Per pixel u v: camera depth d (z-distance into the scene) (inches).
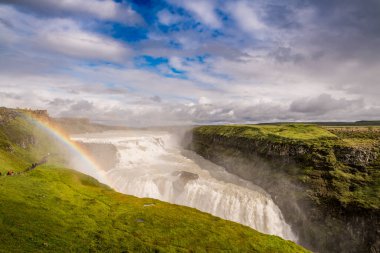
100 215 2086.6
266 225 3398.1
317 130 5708.7
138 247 1680.6
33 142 5359.3
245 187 4074.8
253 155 5167.3
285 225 3459.6
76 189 2704.2
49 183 2677.2
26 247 1418.6
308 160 4101.9
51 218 1830.7
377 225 2773.1
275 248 1904.5
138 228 1943.9
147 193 3912.4
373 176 3405.5
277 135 5255.9
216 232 2032.5
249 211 3459.6
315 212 3282.5
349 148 3937.0
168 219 2174.0
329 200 3287.4
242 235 2050.9
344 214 3070.9
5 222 1614.2
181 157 6309.1
